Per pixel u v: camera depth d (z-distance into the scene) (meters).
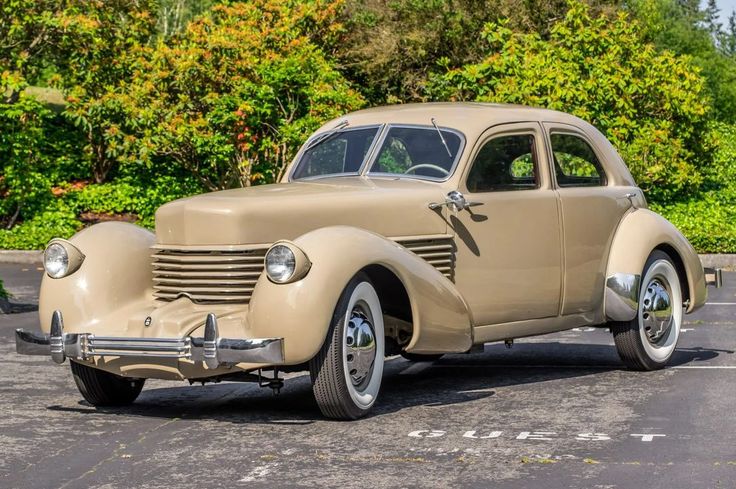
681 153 21.83
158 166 22.97
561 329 8.54
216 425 6.96
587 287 8.64
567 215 8.50
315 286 6.56
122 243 7.53
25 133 21.66
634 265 8.73
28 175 21.62
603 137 9.30
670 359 9.52
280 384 7.15
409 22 28.19
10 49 22.88
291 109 21.92
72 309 7.24
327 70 22.22
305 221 7.12
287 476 5.61
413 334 7.23
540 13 28.05
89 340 6.95
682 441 6.26
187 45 22.72
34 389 8.39
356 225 7.33
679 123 22.03
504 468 5.71
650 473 5.55
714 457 5.87
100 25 23.05
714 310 13.17
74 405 7.75
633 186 9.37
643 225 8.96
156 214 7.30
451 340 7.45
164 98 22.11
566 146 8.80
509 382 8.55
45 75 34.25
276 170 21.84
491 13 27.97
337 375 6.77
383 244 7.05
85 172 23.06
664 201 22.00
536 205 8.27
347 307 6.80
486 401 7.66
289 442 6.40
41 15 22.48
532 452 6.05
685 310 9.35
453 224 7.79
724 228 19.81
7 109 21.52
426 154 8.10
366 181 8.01
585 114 20.81
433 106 8.61
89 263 7.36
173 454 6.15
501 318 8.09
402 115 8.45
